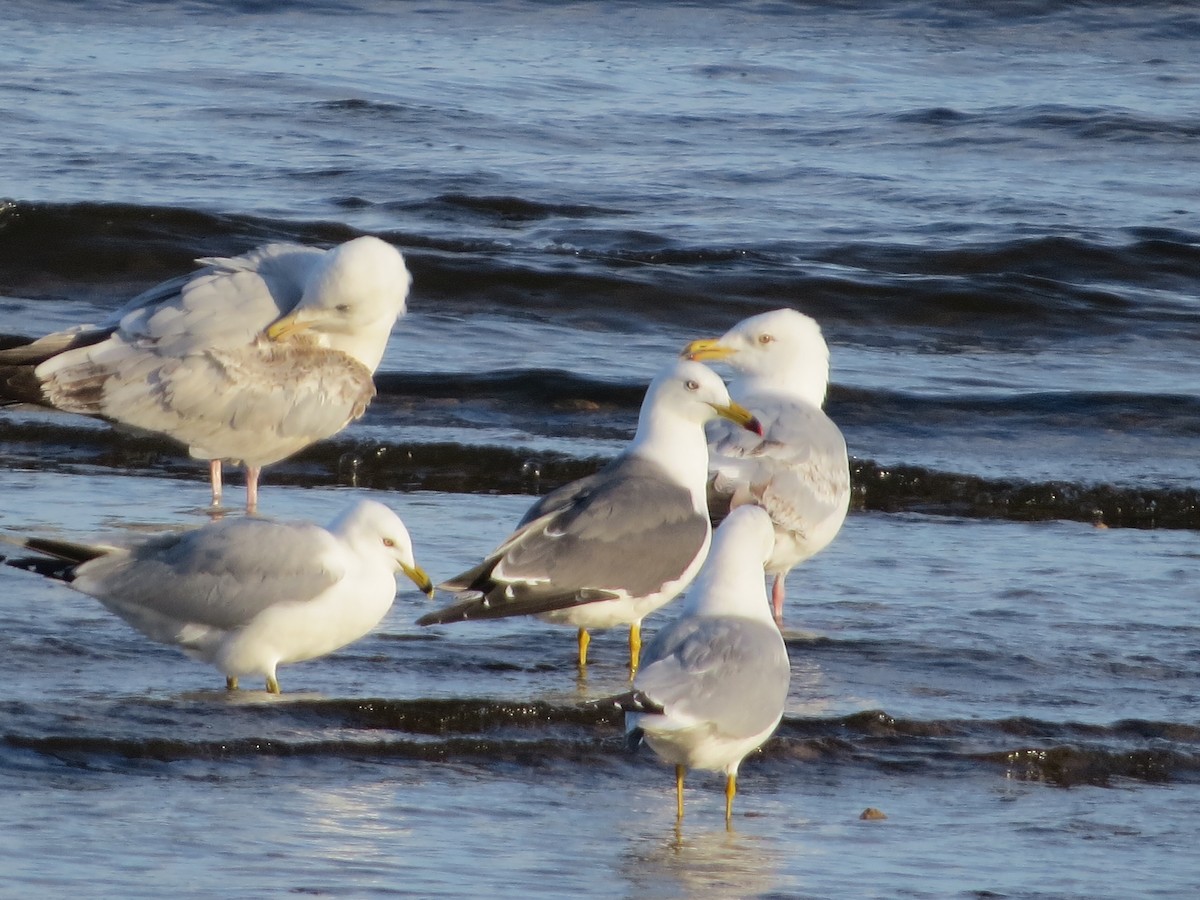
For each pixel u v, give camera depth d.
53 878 7.79
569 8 46.94
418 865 8.20
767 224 26.39
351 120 32.53
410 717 10.06
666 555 10.92
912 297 23.00
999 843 8.88
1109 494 15.95
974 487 16.11
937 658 11.45
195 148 29.58
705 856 8.51
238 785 9.12
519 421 17.75
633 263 23.64
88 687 10.26
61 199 25.23
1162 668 11.41
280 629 10.13
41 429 16.59
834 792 9.54
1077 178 30.72
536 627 12.04
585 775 9.64
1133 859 8.71
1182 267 25.17
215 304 15.01
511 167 29.41
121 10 43.69
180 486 15.48
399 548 10.41
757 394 12.90
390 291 14.99
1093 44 44.66
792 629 11.97
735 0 47.69
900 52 43.19
